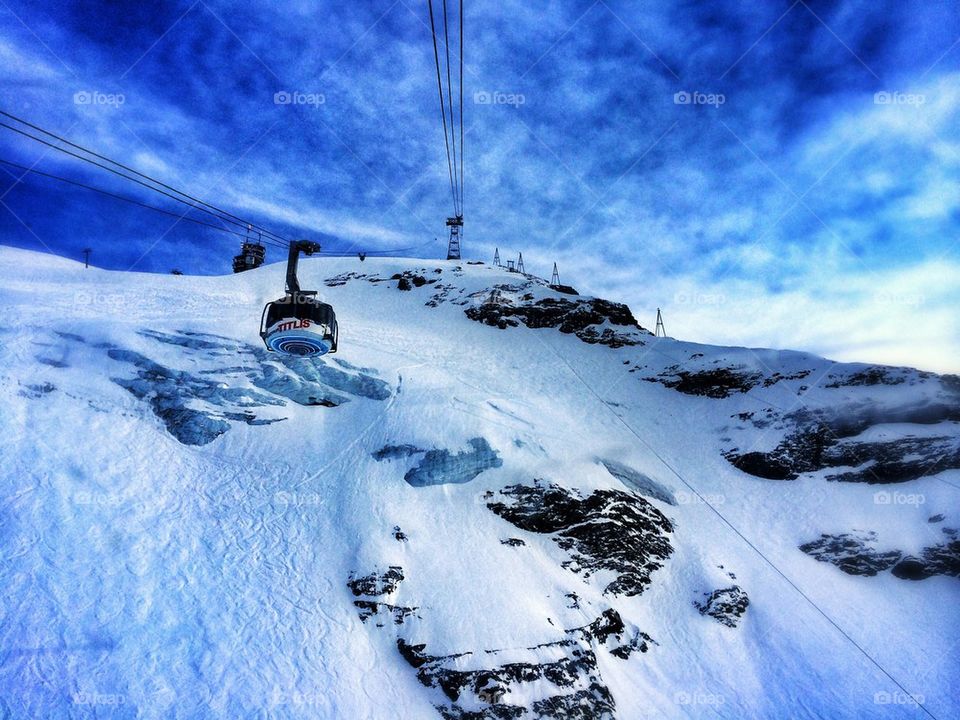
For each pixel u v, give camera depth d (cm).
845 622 3111
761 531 3781
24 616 2161
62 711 1903
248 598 2522
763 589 3306
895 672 2828
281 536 2923
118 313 4625
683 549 3559
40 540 2488
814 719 2578
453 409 4106
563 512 3409
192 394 3769
